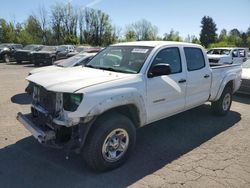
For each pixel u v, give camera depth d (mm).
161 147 4957
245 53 20375
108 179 3838
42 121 4102
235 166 4277
